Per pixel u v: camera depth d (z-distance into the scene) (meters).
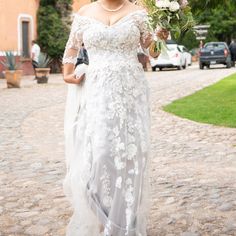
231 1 13.22
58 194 5.54
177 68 33.97
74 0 34.62
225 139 8.58
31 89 20.39
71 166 3.90
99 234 3.81
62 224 4.59
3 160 7.38
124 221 3.69
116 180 3.69
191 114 11.53
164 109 12.69
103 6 3.83
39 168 6.82
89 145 3.75
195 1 12.59
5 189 5.81
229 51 35.19
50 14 32.19
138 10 3.81
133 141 3.76
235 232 4.28
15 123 11.05
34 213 4.93
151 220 4.62
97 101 3.75
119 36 3.71
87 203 3.75
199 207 4.96
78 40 3.92
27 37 31.41
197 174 6.27
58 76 30.06
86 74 3.88
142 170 3.79
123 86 3.76
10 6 29.36
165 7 3.68
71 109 4.01
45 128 10.31
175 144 8.28
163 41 3.79
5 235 4.36
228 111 11.65
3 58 28.53
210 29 54.78
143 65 4.04
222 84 19.58
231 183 5.81
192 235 4.23
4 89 20.56
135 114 3.81
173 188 5.65
